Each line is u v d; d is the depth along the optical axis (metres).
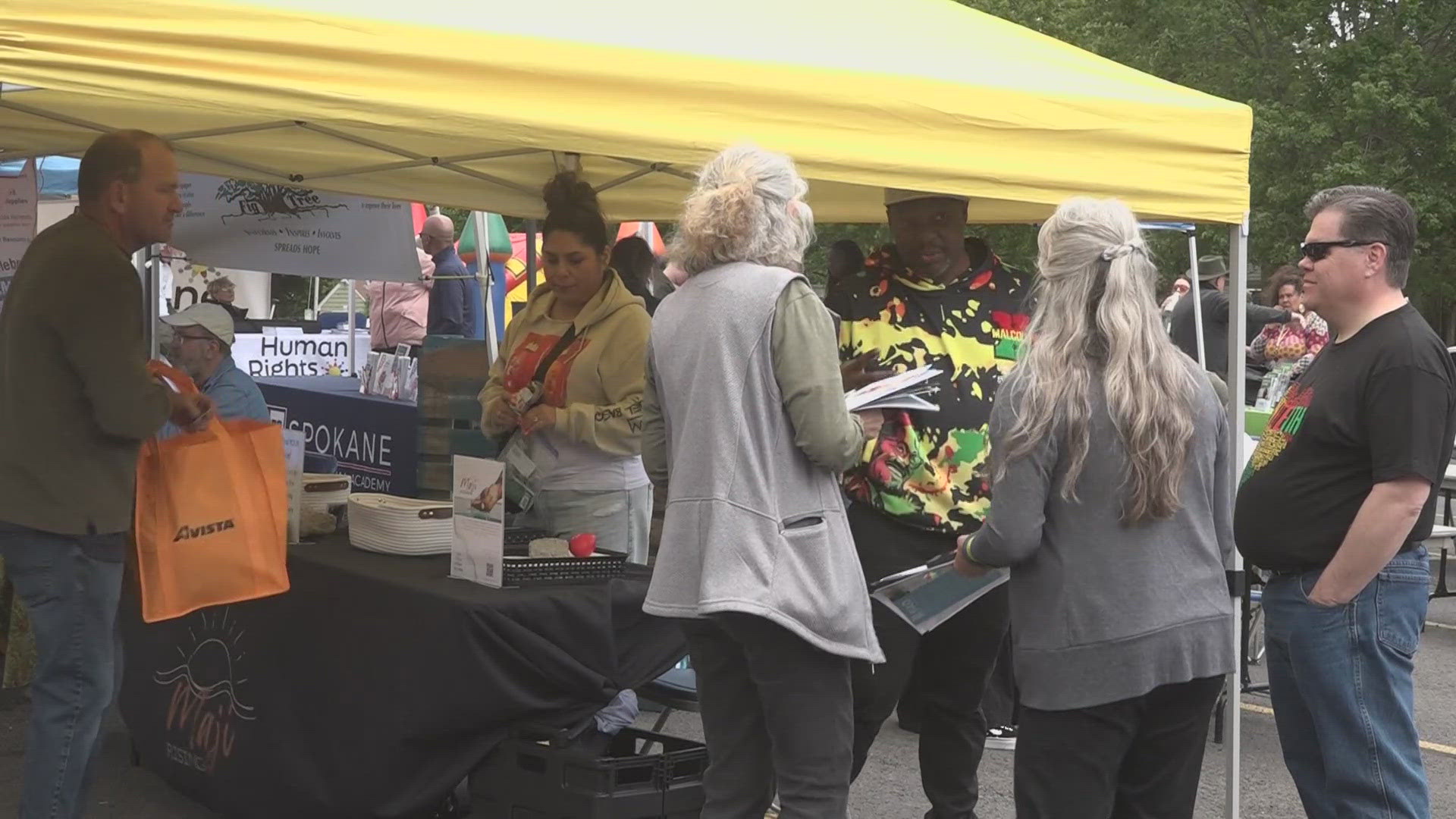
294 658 4.04
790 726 3.00
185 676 4.45
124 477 3.60
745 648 3.00
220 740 4.26
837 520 3.07
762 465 2.98
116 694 3.93
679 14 3.79
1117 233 2.85
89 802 4.56
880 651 3.12
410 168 6.14
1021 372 2.87
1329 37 25.33
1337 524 3.08
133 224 3.63
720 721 3.14
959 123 3.66
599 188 6.16
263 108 2.85
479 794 3.79
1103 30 27.44
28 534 3.51
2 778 4.71
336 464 6.89
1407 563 3.10
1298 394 3.19
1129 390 2.77
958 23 4.64
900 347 3.75
